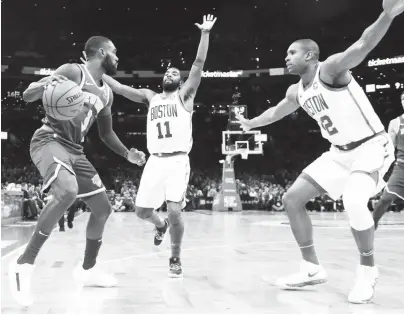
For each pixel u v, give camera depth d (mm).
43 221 3145
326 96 3412
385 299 3285
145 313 2844
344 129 3475
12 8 32375
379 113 34312
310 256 3682
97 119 4043
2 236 8953
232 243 7629
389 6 2844
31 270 3104
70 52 33750
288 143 36094
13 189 15242
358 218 3275
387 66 32969
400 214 20781
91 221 3758
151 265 5055
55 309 2963
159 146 4746
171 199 4484
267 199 24766
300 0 33406
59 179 3223
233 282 3990
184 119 4750
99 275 3793
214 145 36781
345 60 3160
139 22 34875
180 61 35500
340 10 33500
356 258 5609
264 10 34719
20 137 33500
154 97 4891
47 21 33406
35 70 32844
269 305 3082
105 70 3686
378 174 3457
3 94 33500
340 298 3330
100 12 33812
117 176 32531
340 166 3637
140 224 13156
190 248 6820
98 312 2867
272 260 5453
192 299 3273
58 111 3168
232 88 36438
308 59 3516
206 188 27281
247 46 35844
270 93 36188
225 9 34781
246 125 4234
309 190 3688
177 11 34625
